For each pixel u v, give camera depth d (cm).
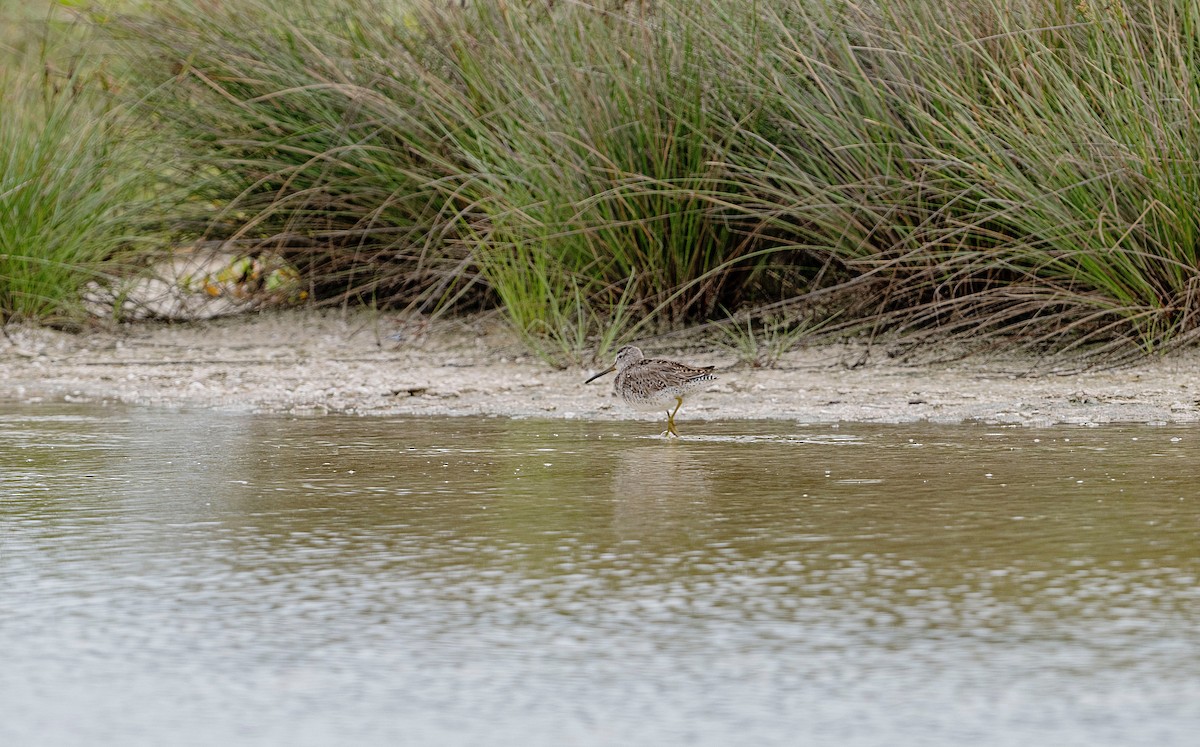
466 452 2309
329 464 2206
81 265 3691
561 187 3269
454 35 3472
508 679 1190
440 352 3416
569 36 3366
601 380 3089
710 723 1091
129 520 1803
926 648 1259
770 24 3177
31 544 1673
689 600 1414
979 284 3114
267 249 3759
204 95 3681
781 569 1527
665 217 3297
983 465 2109
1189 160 2825
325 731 1085
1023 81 2964
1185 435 2344
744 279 3434
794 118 3186
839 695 1145
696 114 3241
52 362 3447
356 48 3588
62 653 1268
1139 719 1089
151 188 3834
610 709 1121
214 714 1120
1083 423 2486
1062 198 2859
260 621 1357
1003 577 1482
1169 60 2867
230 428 2595
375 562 1578
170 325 3819
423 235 3609
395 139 3569
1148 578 1471
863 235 3122
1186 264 2884
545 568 1544
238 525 1770
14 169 3719
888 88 3089
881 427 2500
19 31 4181
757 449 2297
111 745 1064
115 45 3788
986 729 1073
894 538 1658
